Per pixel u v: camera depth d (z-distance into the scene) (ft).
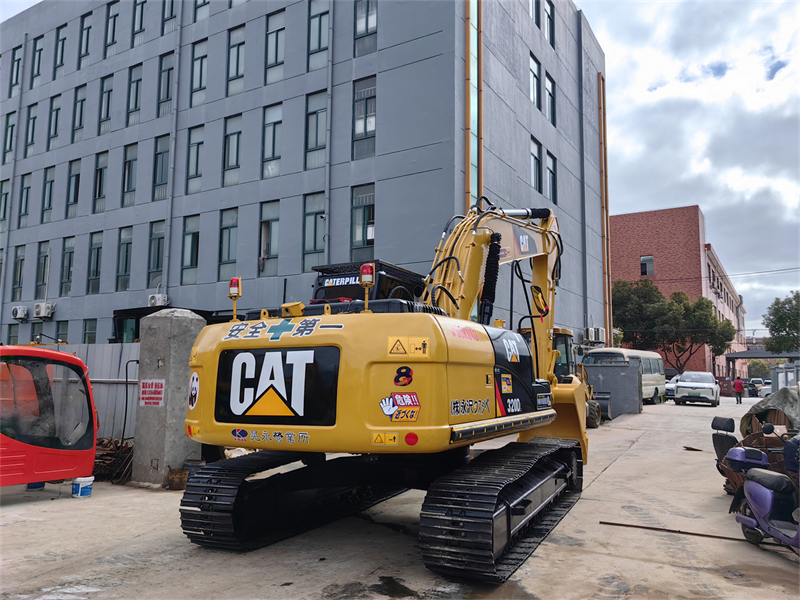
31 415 24.26
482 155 54.39
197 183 67.00
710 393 82.28
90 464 25.85
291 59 61.46
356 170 55.83
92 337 74.43
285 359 15.74
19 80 88.33
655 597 14.24
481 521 14.44
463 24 53.67
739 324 279.49
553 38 78.95
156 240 69.77
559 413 27.14
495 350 18.21
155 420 27.73
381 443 14.33
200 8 69.36
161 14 72.59
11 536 19.12
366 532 20.03
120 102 75.25
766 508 17.72
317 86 59.26
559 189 76.89
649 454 37.63
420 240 51.42
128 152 74.23
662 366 94.07
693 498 25.17
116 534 19.39
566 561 16.88
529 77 69.31
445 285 21.68
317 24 60.54
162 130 70.38
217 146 65.72
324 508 22.06
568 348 51.62
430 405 14.35
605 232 94.48
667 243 162.20
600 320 90.38
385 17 55.83
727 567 16.47
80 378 26.07
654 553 17.65
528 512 18.31
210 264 64.39
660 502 24.44
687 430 50.80
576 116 86.28
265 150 62.69
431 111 52.21
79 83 80.23
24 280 83.25
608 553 17.63
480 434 15.97
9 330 84.38
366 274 15.83
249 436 15.81
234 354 16.62
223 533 17.20
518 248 26.04
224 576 15.46
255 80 63.77
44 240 81.46
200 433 16.79
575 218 82.94
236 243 63.10
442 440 14.32
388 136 54.24
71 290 77.25
